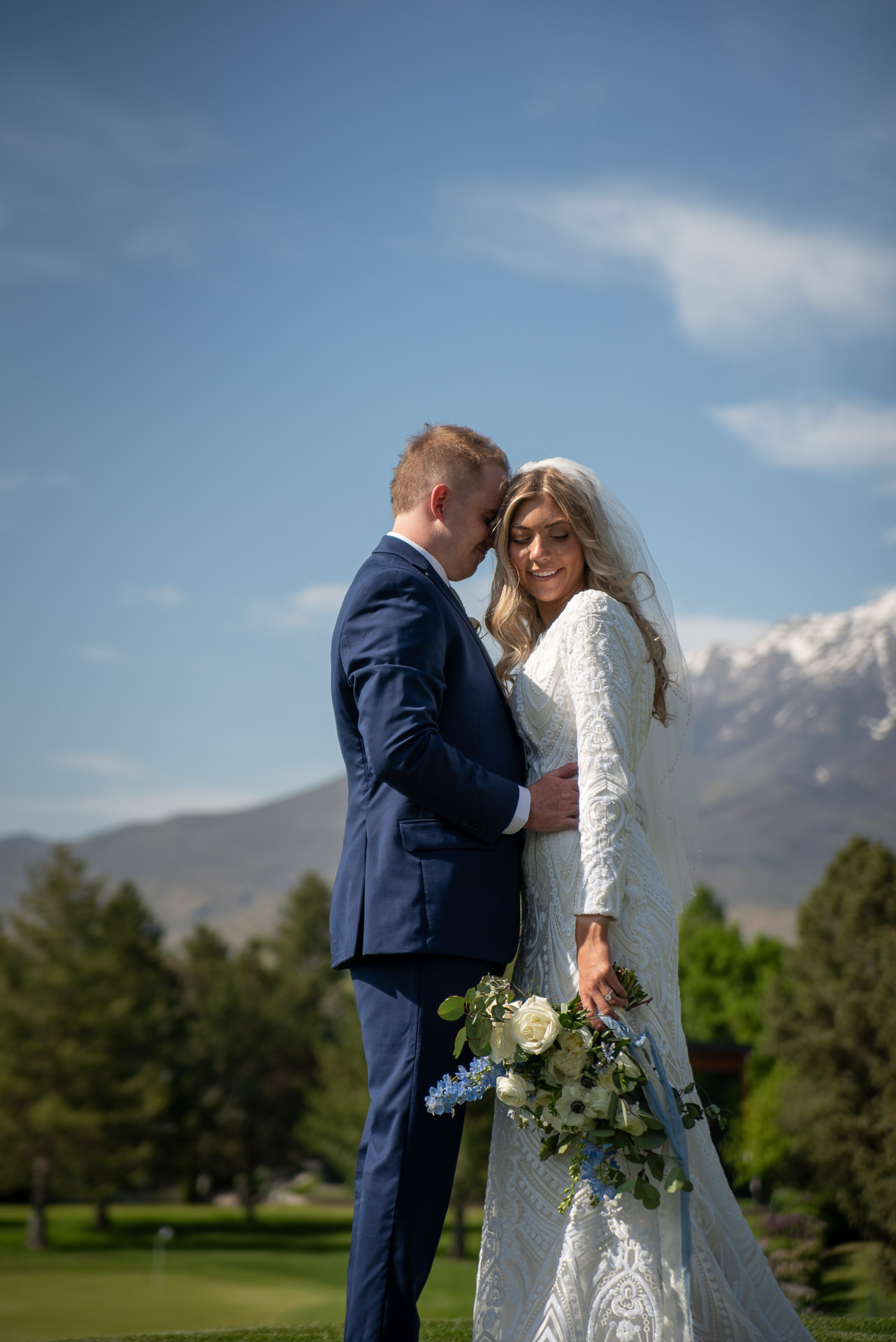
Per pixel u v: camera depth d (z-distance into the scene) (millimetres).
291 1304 26703
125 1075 40750
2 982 40844
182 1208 50312
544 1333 2367
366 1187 2428
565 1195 2408
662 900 2635
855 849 31547
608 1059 2357
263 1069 44375
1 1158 38938
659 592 3010
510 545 2895
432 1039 2461
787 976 32000
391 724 2445
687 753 2996
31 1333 22547
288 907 62844
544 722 2734
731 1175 29031
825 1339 3164
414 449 2910
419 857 2502
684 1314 2295
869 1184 26141
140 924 45406
